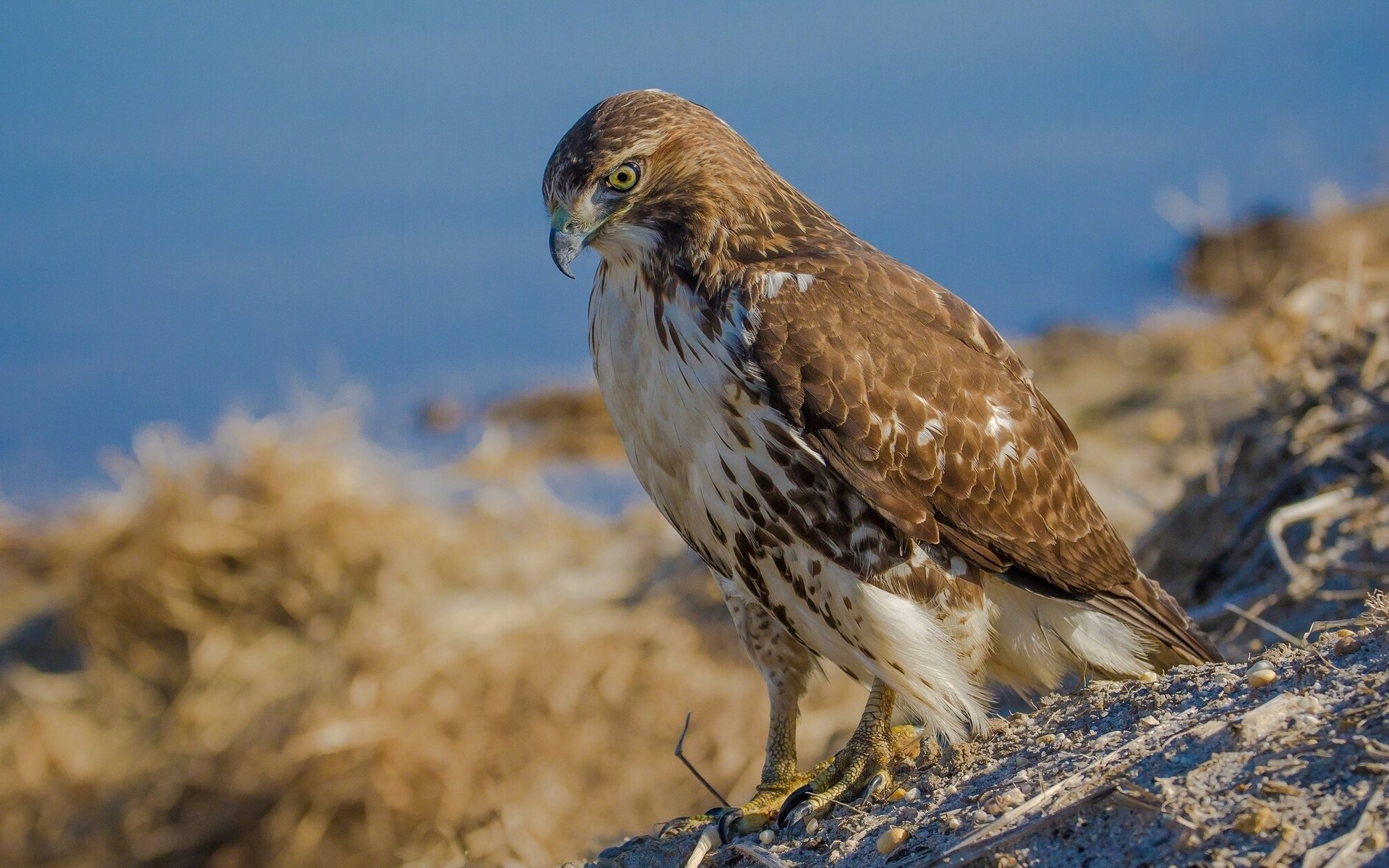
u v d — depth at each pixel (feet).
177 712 45.75
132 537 50.47
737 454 25.07
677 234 25.93
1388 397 34.35
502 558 52.65
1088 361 71.10
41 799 44.06
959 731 24.73
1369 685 18.86
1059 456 26.84
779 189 26.96
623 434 26.96
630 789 40.34
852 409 24.71
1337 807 16.90
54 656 50.90
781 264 25.72
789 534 25.21
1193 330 71.67
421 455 65.92
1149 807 18.17
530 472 63.52
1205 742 19.10
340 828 40.47
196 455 53.16
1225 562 34.68
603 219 26.00
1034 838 18.80
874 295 25.86
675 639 46.09
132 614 49.42
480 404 71.72
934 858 19.51
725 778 40.68
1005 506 25.82
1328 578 30.96
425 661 44.06
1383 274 40.01
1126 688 22.67
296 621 48.73
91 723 46.98
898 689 25.16
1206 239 82.17
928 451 25.18
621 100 26.78
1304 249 78.59
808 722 41.91
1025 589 26.18
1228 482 36.42
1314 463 34.19
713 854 24.23
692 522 26.55
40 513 61.36
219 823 41.47
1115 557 27.27
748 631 27.45
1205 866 16.94
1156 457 53.93
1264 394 37.96
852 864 21.13
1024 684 27.32
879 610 24.94
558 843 38.40
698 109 26.91
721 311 25.14
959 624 25.62
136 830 42.27
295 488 50.96
